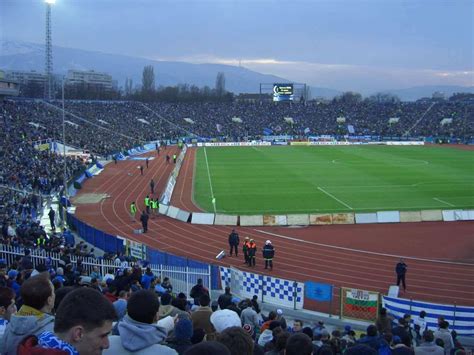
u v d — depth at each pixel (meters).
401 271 28.28
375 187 60.66
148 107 145.12
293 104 166.12
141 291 5.32
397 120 146.25
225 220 44.03
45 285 5.45
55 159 68.56
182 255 35.28
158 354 4.95
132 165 84.62
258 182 65.62
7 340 5.13
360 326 22.98
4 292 6.52
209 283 26.94
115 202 54.19
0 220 35.12
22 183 52.09
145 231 41.56
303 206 50.69
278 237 40.06
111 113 129.00
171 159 92.56
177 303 12.44
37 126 90.31
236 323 8.99
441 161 86.31
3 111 92.88
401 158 91.44
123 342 4.97
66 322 3.97
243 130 140.12
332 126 145.75
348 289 23.78
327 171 74.88
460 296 27.81
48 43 144.38
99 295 4.16
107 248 35.03
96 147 91.69
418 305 22.39
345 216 44.72
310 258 34.50
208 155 100.56
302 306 25.30
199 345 4.29
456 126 138.38
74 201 54.53
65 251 24.89
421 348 11.15
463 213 46.22
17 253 23.61
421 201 52.56
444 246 37.72
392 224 44.69
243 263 33.44
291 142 125.00
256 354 7.56
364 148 112.75
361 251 36.25
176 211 46.41
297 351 6.19
